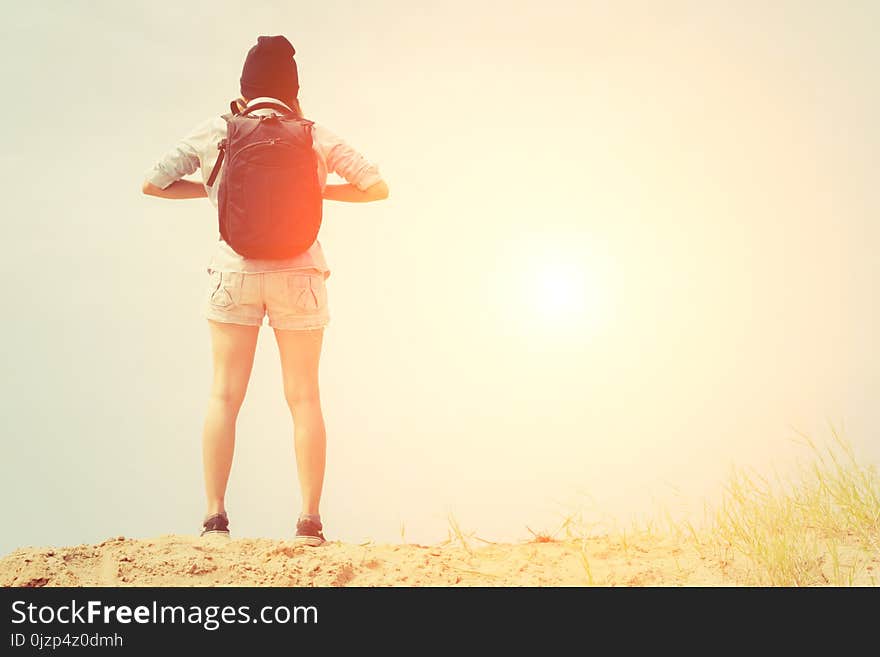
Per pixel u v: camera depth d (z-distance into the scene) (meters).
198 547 3.11
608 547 3.20
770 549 2.88
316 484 3.42
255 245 3.34
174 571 2.82
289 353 3.50
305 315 3.48
